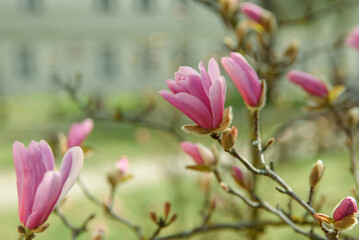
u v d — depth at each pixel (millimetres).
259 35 2664
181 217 4703
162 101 4914
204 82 1314
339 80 4793
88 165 9422
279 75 2719
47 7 31078
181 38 6715
